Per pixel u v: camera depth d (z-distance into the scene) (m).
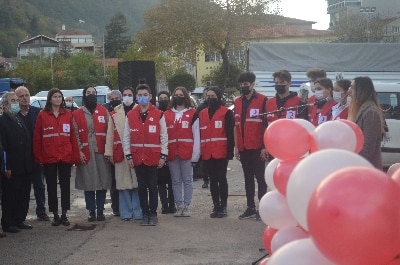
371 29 44.38
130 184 8.99
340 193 2.38
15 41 108.44
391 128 12.65
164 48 36.66
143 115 8.60
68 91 25.08
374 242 2.34
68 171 8.81
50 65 62.75
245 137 8.62
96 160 9.02
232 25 35.91
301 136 4.09
